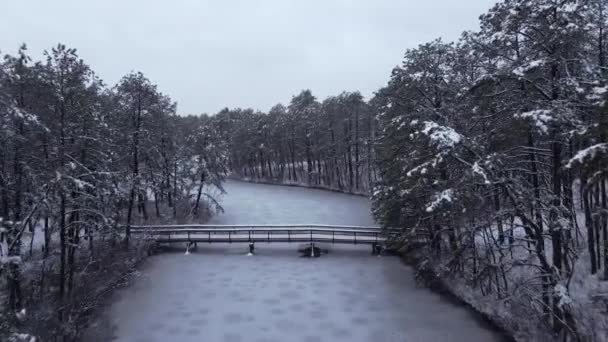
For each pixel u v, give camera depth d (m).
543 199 12.40
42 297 15.41
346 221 34.09
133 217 31.55
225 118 73.62
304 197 48.34
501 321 14.88
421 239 21.80
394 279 20.73
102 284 18.59
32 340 9.59
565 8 10.32
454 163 14.73
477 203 14.32
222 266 23.28
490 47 13.05
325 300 18.36
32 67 14.50
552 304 12.12
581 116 10.88
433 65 17.94
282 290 19.64
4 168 14.55
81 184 13.56
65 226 14.97
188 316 16.91
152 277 21.55
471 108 15.54
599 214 11.56
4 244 16.42
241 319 16.59
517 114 10.80
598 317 11.88
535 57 11.66
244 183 65.94
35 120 12.53
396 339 14.68
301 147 60.44
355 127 52.09
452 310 16.86
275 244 27.45
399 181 19.19
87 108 16.38
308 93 66.12
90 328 15.24
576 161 7.93
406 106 19.09
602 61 13.56
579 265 14.23
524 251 17.31
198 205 36.97
